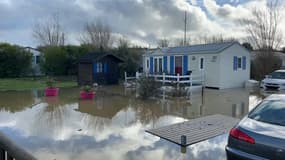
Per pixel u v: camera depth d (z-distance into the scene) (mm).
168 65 17328
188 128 5957
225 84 14797
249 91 13414
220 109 8602
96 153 4391
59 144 4855
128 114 7879
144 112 8172
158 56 18031
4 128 6039
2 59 19547
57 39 31797
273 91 13180
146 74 12734
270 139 2945
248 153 3115
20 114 7711
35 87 14227
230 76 15086
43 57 21203
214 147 4684
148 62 19031
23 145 4785
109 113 8008
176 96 11438
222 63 14461
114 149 4590
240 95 11930
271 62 19922
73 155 4289
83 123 6613
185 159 4121
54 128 6062
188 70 16047
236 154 3209
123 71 19609
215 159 4121
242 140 3201
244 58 15977
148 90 10953
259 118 3459
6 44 20344
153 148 4645
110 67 17062
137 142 4996
